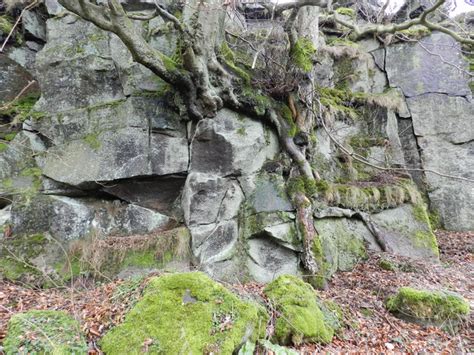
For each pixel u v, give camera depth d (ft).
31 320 9.96
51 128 19.19
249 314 10.74
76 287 15.25
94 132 18.57
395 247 23.26
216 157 18.80
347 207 23.22
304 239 18.69
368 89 34.14
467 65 33.71
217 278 17.04
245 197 19.30
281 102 21.77
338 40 34.35
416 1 34.45
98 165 17.75
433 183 32.37
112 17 14.61
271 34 22.22
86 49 19.83
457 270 22.76
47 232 17.13
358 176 27.73
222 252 17.89
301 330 12.12
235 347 9.88
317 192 21.53
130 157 17.78
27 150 19.48
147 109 18.39
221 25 20.52
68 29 20.43
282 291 13.75
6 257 16.24
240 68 20.90
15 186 18.38
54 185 18.34
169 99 18.65
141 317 10.12
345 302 16.31
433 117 32.94
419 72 33.63
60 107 19.48
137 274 16.12
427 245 24.02
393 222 24.44
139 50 15.65
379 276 19.63
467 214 31.30
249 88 20.15
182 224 18.40
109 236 17.53
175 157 18.42
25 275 15.72
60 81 19.72
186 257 17.30
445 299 15.08
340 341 13.12
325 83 32.22
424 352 12.81
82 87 19.52
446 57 33.78
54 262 16.33
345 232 22.17
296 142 21.39
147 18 16.43
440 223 31.73
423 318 14.74
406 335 13.87
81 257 16.55
